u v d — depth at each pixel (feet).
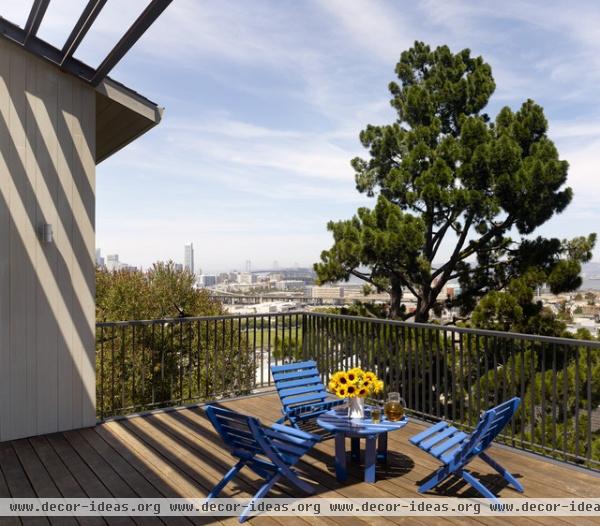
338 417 12.60
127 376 30.07
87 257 15.84
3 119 14.29
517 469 12.47
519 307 32.24
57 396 15.19
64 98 15.34
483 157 35.19
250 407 18.08
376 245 35.22
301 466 12.64
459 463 10.50
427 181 36.99
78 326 15.65
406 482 11.68
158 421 16.20
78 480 11.68
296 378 15.20
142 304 32.53
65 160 15.38
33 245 14.82
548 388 26.68
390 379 18.06
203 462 12.73
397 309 41.24
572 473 12.20
